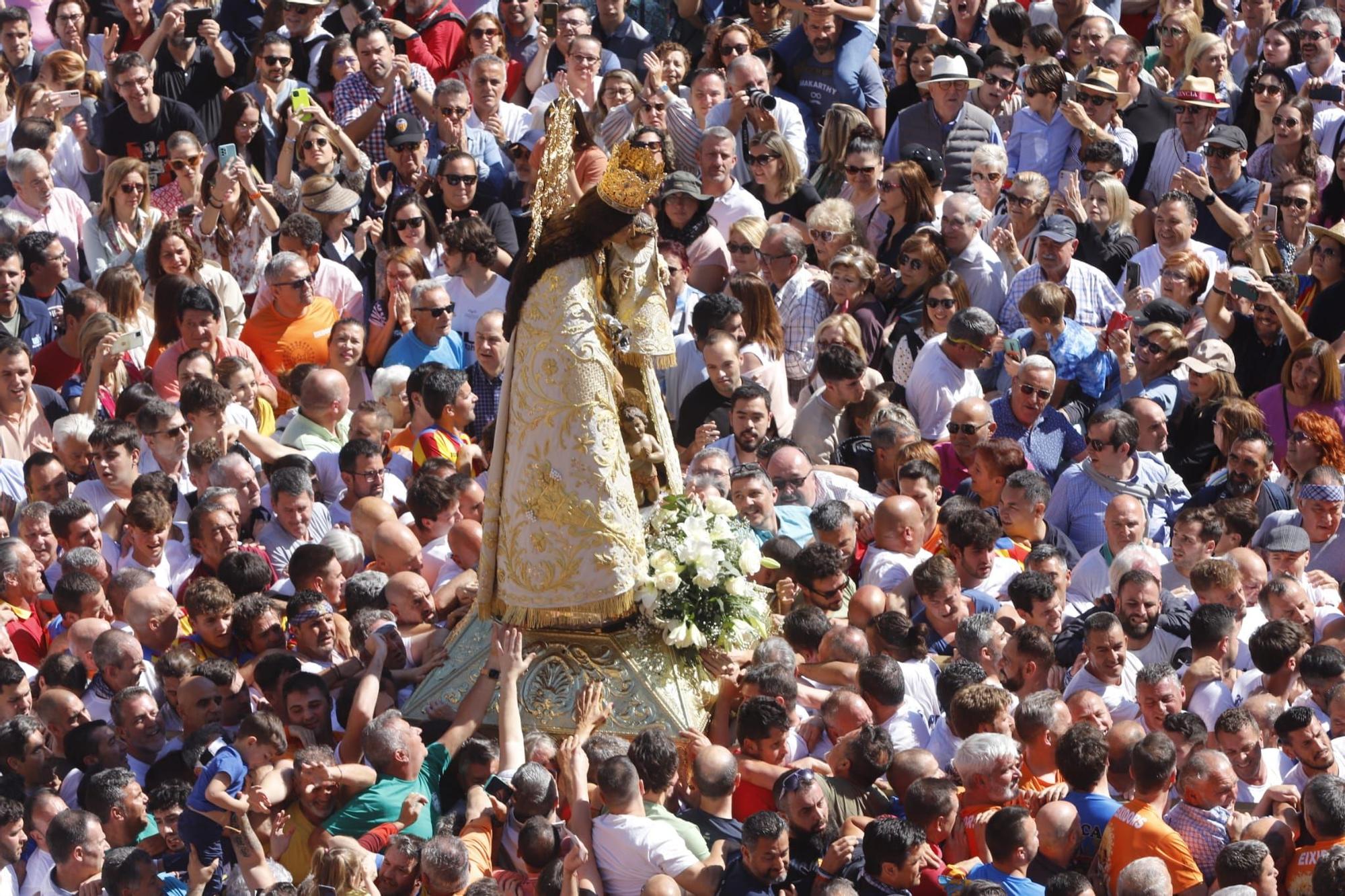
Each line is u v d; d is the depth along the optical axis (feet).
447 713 131.75
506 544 130.41
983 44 234.38
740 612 132.67
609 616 128.98
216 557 148.87
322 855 113.29
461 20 226.17
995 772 124.47
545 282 127.65
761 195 204.54
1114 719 139.03
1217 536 156.97
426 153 204.54
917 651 140.46
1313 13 228.63
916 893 118.21
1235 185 212.64
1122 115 218.59
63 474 157.28
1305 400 179.32
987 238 201.36
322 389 167.22
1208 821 125.80
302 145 199.62
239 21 225.76
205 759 127.75
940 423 176.14
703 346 169.07
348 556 149.48
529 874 118.01
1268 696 140.15
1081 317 190.90
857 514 157.79
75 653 138.51
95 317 172.45
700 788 123.65
